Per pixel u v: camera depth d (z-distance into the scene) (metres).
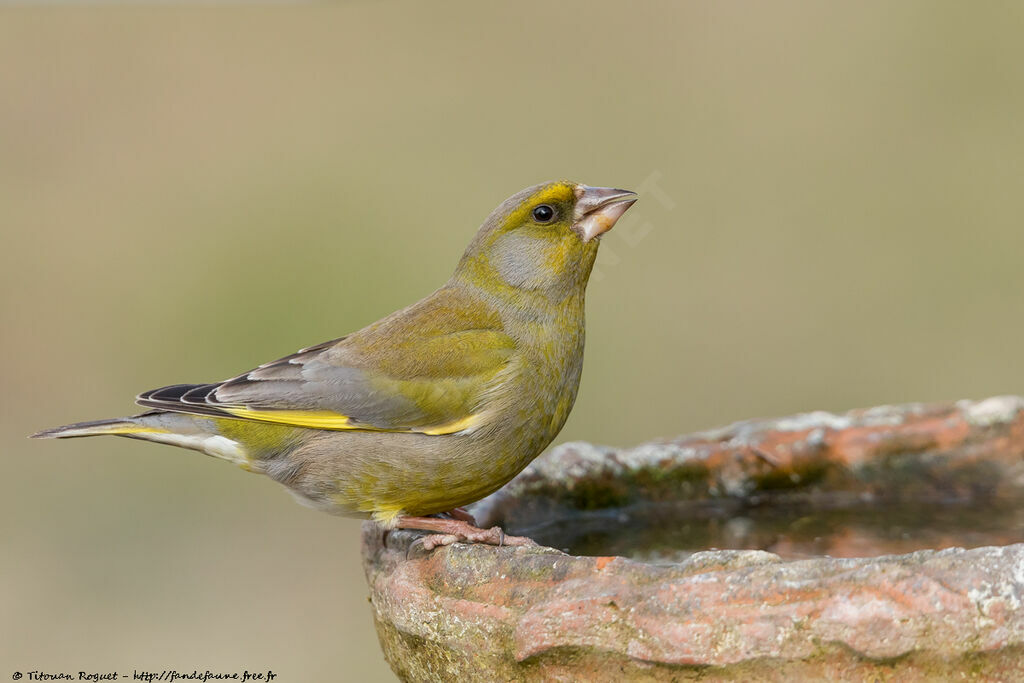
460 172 16.05
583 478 8.07
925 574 5.14
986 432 8.30
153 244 15.65
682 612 5.30
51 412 14.14
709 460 8.27
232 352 14.84
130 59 17.30
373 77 16.98
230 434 7.57
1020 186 15.47
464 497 7.48
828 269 14.70
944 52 16.75
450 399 7.26
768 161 15.96
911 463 8.31
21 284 15.36
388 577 6.46
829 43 17.02
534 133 16.25
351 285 15.17
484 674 5.87
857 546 7.46
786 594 5.21
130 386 14.52
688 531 7.86
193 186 16.34
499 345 7.41
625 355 14.11
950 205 15.35
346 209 15.70
